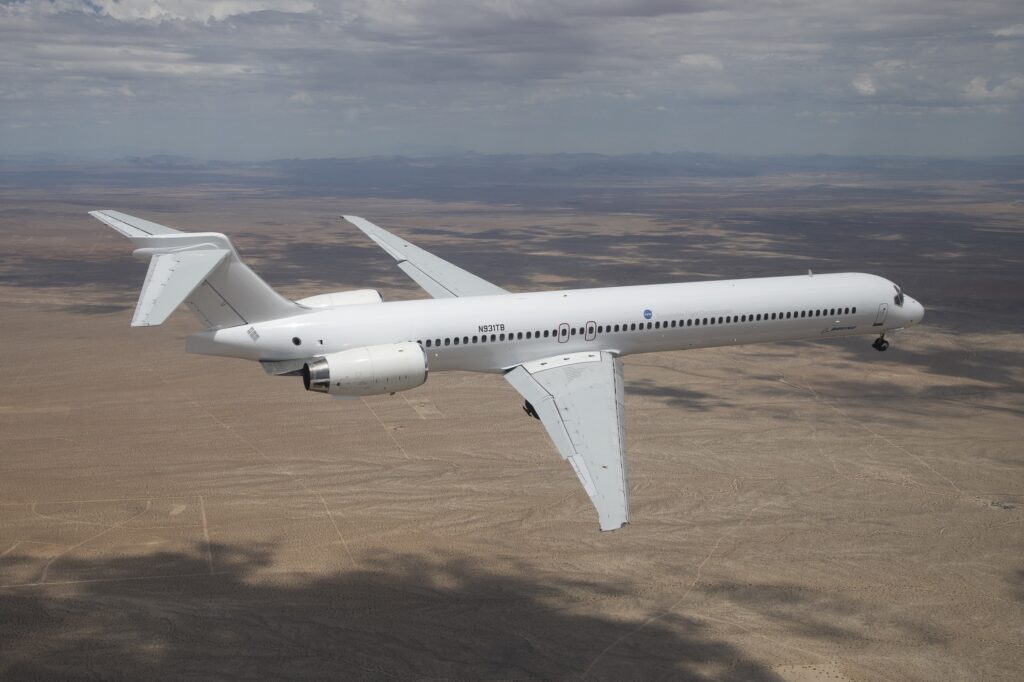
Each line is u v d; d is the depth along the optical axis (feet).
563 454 105.40
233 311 121.19
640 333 137.90
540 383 124.57
